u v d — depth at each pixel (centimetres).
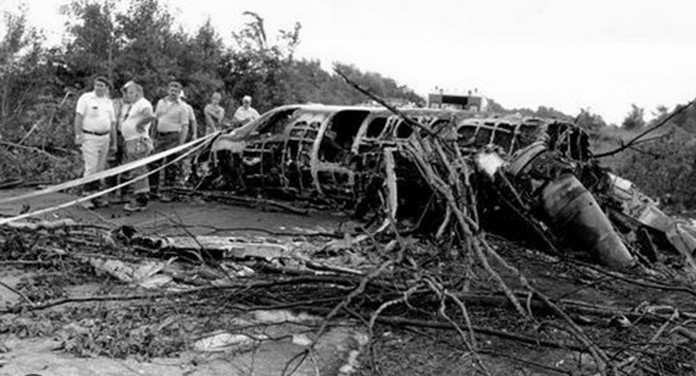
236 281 590
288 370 446
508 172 784
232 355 464
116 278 611
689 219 1395
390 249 685
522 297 550
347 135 1100
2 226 718
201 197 1109
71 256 652
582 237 770
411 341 503
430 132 721
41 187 1183
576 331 450
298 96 2270
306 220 960
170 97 1075
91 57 2027
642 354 486
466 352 487
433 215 792
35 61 1897
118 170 840
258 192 1103
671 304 655
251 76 2186
